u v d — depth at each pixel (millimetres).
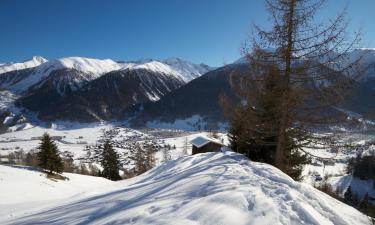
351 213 6832
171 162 17453
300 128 10359
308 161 14117
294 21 9633
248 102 10969
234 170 8617
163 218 5254
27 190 28375
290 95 9797
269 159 15672
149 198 7129
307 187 7168
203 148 30859
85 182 41250
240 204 5602
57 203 13477
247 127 11430
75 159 108438
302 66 9758
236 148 18094
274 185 6773
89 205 8508
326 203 6168
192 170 10453
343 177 44125
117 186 16047
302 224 5043
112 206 7438
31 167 42031
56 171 41500
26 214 11586
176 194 6879
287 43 9883
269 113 10914
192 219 5117
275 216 5164
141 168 53000
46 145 41625
